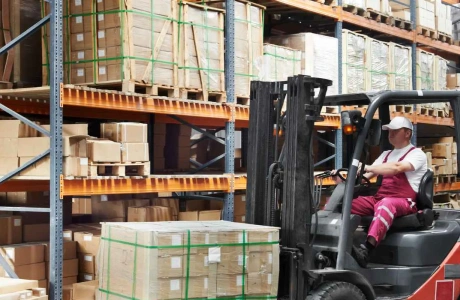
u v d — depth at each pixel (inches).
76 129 283.3
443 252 274.5
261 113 274.4
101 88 315.6
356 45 450.6
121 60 296.8
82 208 402.0
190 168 404.8
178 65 325.1
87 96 283.6
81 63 306.8
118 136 296.5
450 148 531.2
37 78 320.2
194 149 431.2
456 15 609.3
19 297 243.6
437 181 521.7
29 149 280.8
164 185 317.1
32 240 307.0
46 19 274.4
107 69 300.7
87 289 278.7
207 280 231.8
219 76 342.6
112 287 240.2
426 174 274.8
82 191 281.0
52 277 269.6
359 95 266.2
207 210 363.9
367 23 470.9
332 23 464.4
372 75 466.6
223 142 361.1
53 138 269.0
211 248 232.5
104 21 301.3
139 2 302.4
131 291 229.9
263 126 273.9
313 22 466.9
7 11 308.5
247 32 360.8
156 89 309.6
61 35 272.2
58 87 270.2
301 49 398.6
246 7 360.8
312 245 254.1
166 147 401.7
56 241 269.1
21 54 312.3
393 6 527.2
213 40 339.3
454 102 277.4
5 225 293.3
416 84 527.5
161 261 222.8
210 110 338.6
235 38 354.3
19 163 283.6
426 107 530.9
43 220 321.4
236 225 251.0
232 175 352.2
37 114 335.6
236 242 238.1
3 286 244.7
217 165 437.7
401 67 503.8
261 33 370.6
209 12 337.7
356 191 276.4
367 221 272.5
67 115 345.4
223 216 352.8
